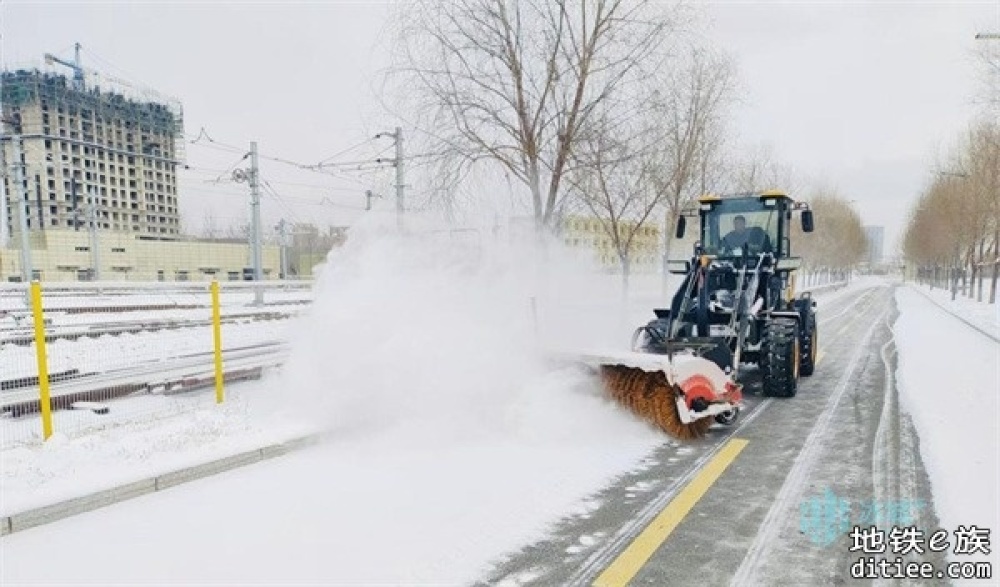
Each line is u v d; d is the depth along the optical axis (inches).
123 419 242.1
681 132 589.3
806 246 1619.1
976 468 185.3
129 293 593.6
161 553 137.8
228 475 185.3
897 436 232.2
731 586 125.9
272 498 167.8
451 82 363.3
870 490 176.4
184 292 645.9
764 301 323.6
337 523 152.6
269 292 964.6
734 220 359.3
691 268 302.8
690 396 225.1
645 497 172.2
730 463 202.1
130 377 285.6
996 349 456.4
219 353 266.4
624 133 414.3
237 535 146.2
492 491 174.1
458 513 159.2
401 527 150.8
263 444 201.2
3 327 397.7
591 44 360.8
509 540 145.1
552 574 130.3
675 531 150.9
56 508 154.6
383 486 177.2
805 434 237.0
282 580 126.6
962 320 731.4
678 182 579.2
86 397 271.3
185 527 150.3
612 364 239.3
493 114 362.3
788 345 300.4
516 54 357.4
